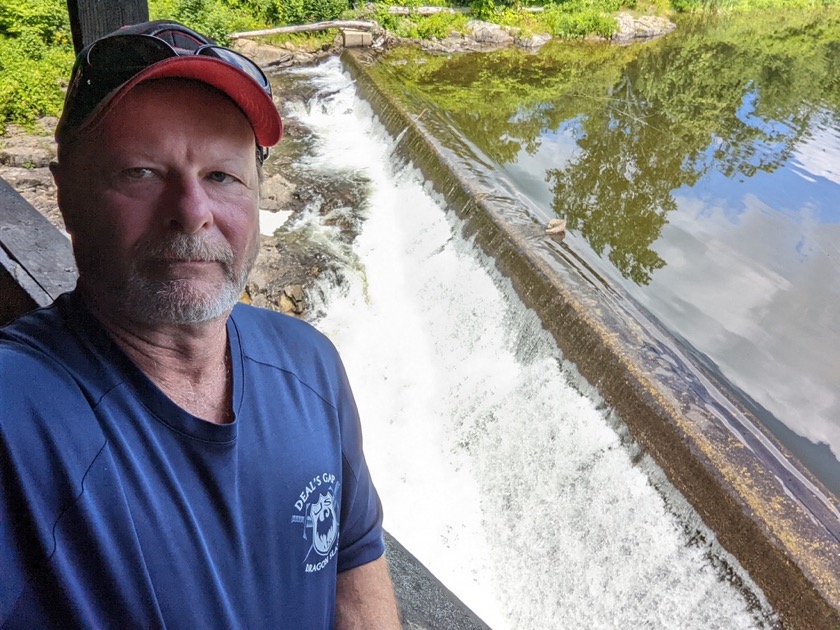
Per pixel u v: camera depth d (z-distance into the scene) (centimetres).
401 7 1681
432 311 735
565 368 567
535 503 541
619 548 475
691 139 1173
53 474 85
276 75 1347
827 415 542
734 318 660
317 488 114
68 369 93
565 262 646
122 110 94
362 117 1177
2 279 229
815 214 920
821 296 724
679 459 454
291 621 111
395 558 206
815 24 2381
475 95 1295
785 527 390
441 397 664
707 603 412
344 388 128
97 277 98
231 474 100
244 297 727
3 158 862
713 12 2370
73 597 84
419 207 848
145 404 95
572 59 1653
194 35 103
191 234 96
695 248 795
